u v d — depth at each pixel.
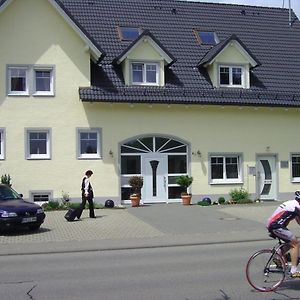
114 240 14.85
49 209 22.27
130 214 20.58
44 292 8.50
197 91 24.98
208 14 30.09
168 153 24.95
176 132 24.92
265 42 29.39
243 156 25.78
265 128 26.16
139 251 13.24
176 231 16.45
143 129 24.50
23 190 23.17
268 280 8.38
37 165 23.34
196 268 10.51
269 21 30.86
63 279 9.59
